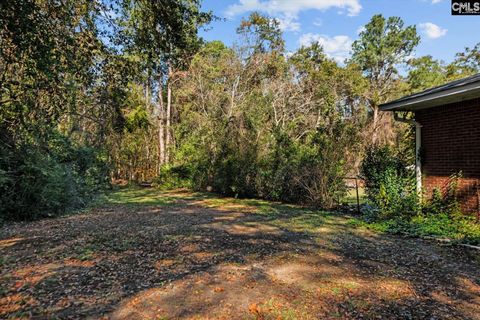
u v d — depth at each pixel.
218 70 21.52
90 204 10.45
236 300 3.15
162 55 7.17
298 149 11.10
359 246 5.22
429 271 4.03
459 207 6.74
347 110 26.38
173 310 2.94
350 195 10.51
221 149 13.62
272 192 11.62
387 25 29.52
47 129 8.61
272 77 23.00
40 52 5.73
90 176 11.34
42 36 5.73
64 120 12.05
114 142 19.50
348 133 10.23
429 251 4.92
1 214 7.46
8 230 6.56
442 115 7.20
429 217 6.82
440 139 7.25
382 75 29.97
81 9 6.38
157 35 6.62
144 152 22.00
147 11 6.35
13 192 7.59
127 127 19.73
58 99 7.40
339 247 5.16
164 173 17.38
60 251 4.89
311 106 22.48
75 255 4.67
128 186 18.42
